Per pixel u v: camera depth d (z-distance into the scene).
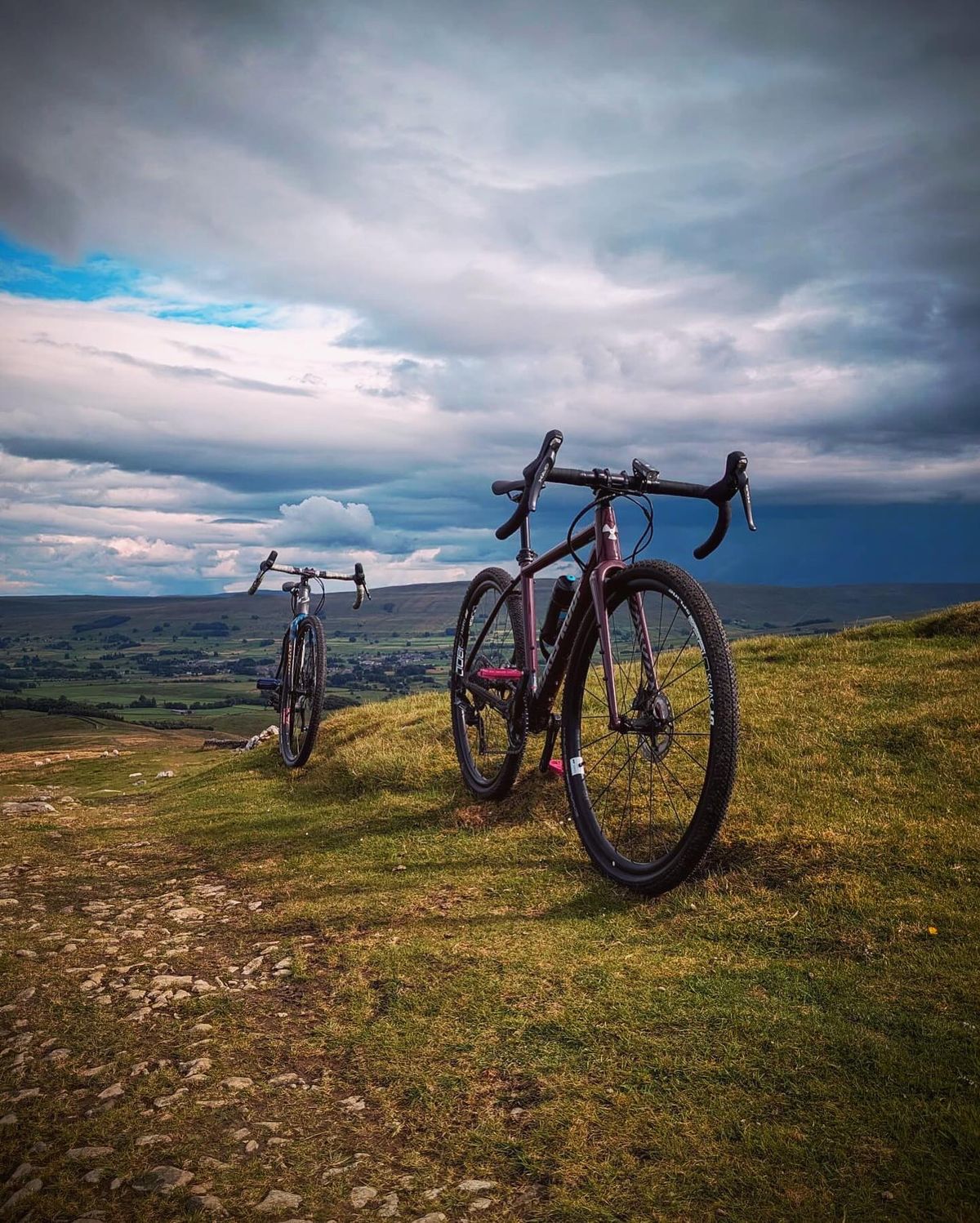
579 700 4.56
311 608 9.75
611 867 4.07
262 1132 2.14
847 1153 1.89
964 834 3.97
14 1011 2.97
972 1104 2.02
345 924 3.82
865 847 3.88
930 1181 1.78
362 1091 2.33
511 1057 2.44
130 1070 2.51
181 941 3.77
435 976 3.07
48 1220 1.80
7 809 8.73
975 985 2.61
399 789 6.79
